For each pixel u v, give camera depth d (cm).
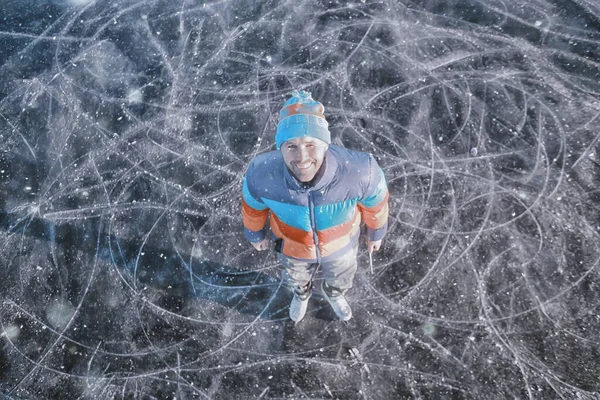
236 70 404
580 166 328
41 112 410
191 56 418
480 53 386
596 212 311
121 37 440
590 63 369
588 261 298
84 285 333
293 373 288
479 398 268
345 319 295
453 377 276
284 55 406
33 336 320
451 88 371
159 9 453
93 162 377
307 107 176
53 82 423
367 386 279
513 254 306
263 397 284
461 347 283
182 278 327
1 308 332
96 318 321
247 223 227
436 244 316
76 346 313
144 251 339
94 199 362
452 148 347
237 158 362
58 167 380
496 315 290
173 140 377
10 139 399
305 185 183
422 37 400
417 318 296
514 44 387
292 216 198
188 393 290
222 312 313
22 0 478
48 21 462
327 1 431
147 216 350
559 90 360
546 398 264
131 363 304
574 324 282
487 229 316
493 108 358
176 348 305
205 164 363
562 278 295
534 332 282
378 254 318
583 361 271
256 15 433
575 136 339
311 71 394
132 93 405
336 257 223
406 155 348
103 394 296
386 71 385
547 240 307
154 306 320
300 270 240
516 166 334
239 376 291
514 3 406
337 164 184
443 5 414
